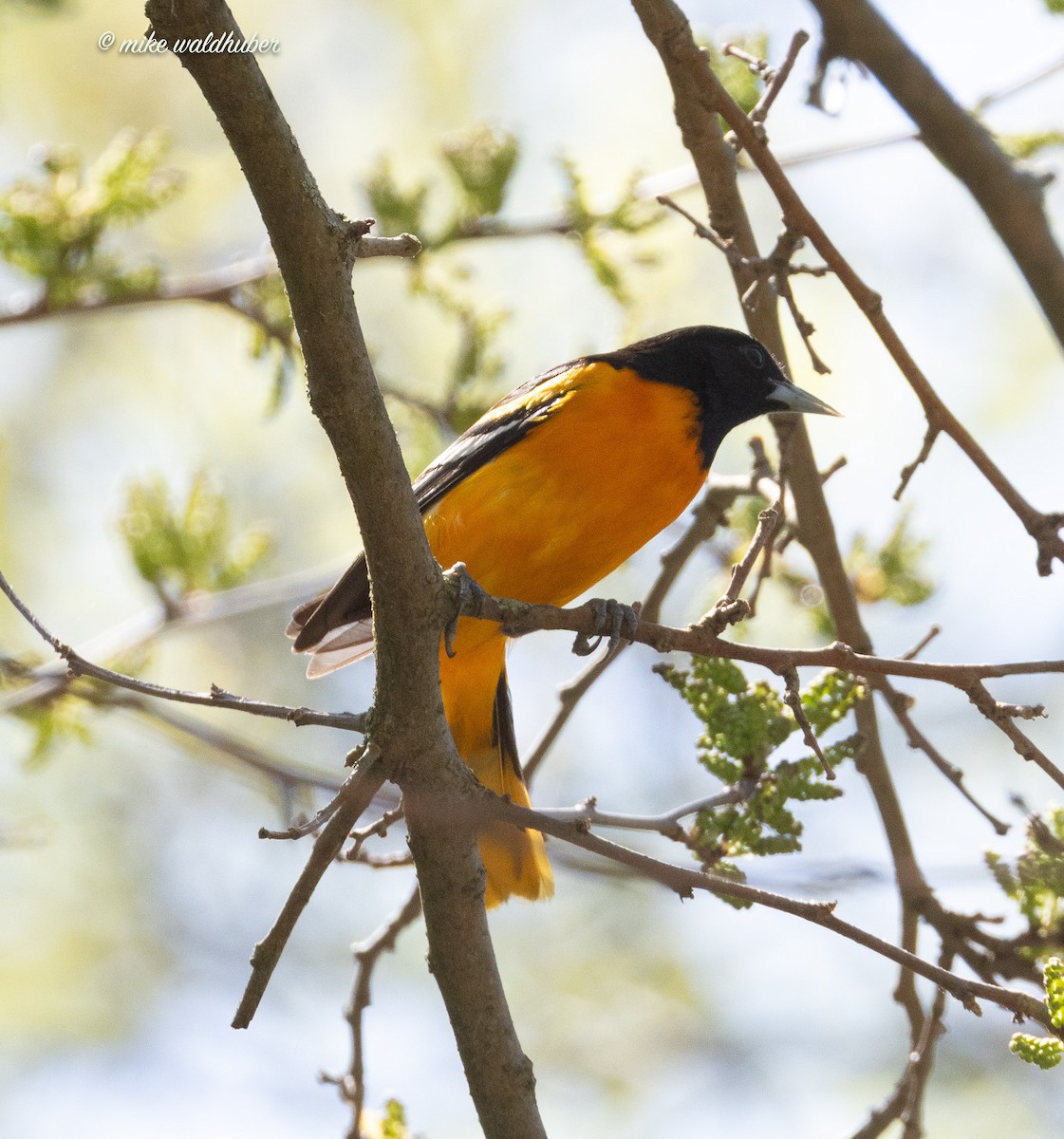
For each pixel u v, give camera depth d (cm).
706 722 808
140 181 1175
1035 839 756
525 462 871
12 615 1484
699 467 940
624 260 1253
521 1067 672
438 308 1299
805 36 754
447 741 648
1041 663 631
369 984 891
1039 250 836
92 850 1504
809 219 746
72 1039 1427
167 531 1189
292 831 578
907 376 735
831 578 923
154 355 1597
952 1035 1410
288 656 1539
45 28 1570
